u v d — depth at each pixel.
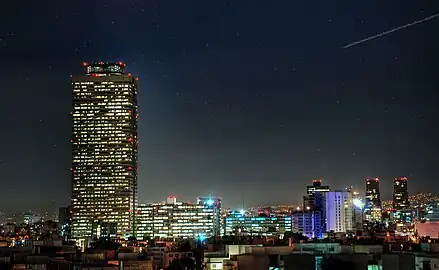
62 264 188.88
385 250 167.12
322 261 137.00
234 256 176.38
